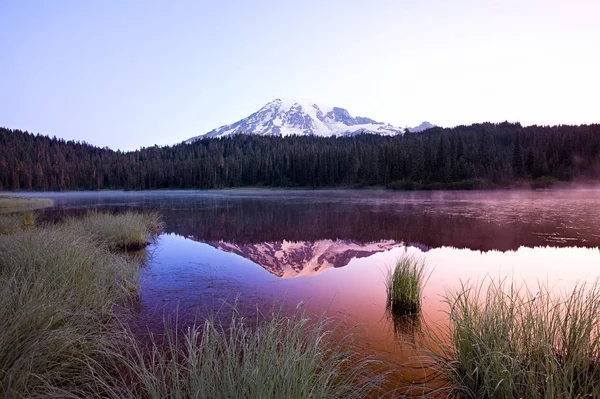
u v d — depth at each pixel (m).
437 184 64.31
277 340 2.82
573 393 2.64
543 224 17.39
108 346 3.86
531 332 3.28
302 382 2.37
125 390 2.96
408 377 3.39
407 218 21.02
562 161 68.94
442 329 4.68
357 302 5.93
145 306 5.62
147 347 4.00
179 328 4.65
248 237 14.89
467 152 76.69
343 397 2.79
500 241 13.10
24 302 3.79
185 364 3.48
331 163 86.69
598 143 68.00
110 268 6.55
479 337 3.24
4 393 2.51
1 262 5.78
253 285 7.06
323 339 4.16
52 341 3.21
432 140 90.44
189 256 10.45
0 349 2.76
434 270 8.56
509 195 45.34
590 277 7.77
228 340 3.97
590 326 3.03
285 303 5.86
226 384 2.35
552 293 6.29
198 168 108.12
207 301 5.90
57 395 2.61
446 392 3.12
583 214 21.78
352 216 22.95
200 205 36.53
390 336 4.42
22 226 14.91
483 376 2.99
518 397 2.69
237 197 56.34
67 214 25.14
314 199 45.88
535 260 9.76
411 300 5.58
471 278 7.70
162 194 80.56
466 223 18.25
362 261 9.88
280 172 97.19
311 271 8.48
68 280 4.93
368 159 82.44
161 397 2.61
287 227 18.11
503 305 3.71
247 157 119.38
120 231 12.07
